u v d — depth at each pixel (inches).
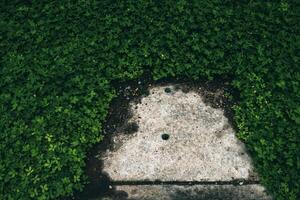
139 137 43.6
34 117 43.6
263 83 45.8
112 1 52.9
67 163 40.6
